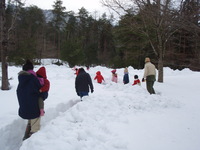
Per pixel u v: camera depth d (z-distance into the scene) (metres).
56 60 42.94
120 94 6.45
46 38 56.41
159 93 8.77
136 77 9.63
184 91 9.08
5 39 8.09
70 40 31.44
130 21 11.00
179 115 5.13
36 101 4.09
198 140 3.67
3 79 8.16
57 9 45.72
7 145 4.23
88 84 6.89
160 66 11.44
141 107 5.51
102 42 53.03
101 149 3.21
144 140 3.61
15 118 4.84
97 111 4.92
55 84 10.78
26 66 4.14
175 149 3.33
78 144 3.24
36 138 3.37
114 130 3.95
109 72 17.86
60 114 5.18
